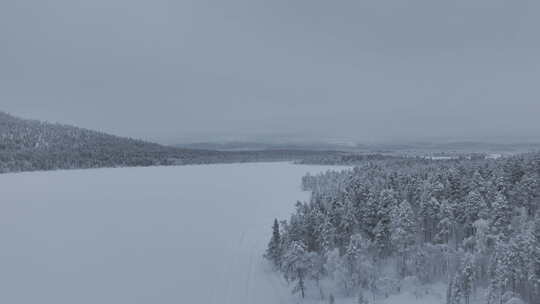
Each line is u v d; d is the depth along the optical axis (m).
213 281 45.94
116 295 41.81
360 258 39.25
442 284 37.66
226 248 60.16
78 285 44.81
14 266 51.69
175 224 79.12
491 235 36.69
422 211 47.34
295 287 39.50
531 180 50.09
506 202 42.16
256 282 45.12
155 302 40.12
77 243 63.88
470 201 43.84
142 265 52.09
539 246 31.98
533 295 30.52
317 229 46.50
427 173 71.25
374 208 47.19
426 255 39.47
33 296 41.56
